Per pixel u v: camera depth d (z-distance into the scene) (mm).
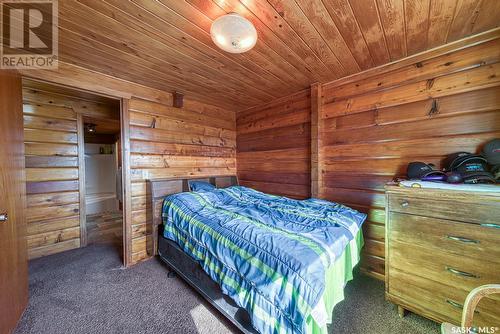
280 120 2877
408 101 1839
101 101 3025
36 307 1632
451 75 1637
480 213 1175
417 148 1803
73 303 1688
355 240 1620
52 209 2654
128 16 1295
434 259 1336
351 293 1808
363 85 2096
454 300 1267
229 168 3447
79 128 2869
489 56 1490
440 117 1690
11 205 1380
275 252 1159
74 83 1956
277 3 1186
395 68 1895
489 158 1373
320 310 961
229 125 3453
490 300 1160
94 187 5688
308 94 2555
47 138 2635
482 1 1174
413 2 1188
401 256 1475
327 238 1322
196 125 3010
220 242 1461
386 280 1555
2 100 1308
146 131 2494
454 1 1180
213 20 1338
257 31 1435
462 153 1514
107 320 1513
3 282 1263
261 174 3152
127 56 1791
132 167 2379
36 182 2557
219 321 1508
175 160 2775
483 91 1519
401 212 1466
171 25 1389
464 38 1564
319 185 2379
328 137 2367
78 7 1209
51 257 2523
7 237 1319
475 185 1261
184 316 1558
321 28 1414
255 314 1105
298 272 1017
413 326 1437
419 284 1400
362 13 1272
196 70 2053
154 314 1575
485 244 1163
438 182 1405
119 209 5059
